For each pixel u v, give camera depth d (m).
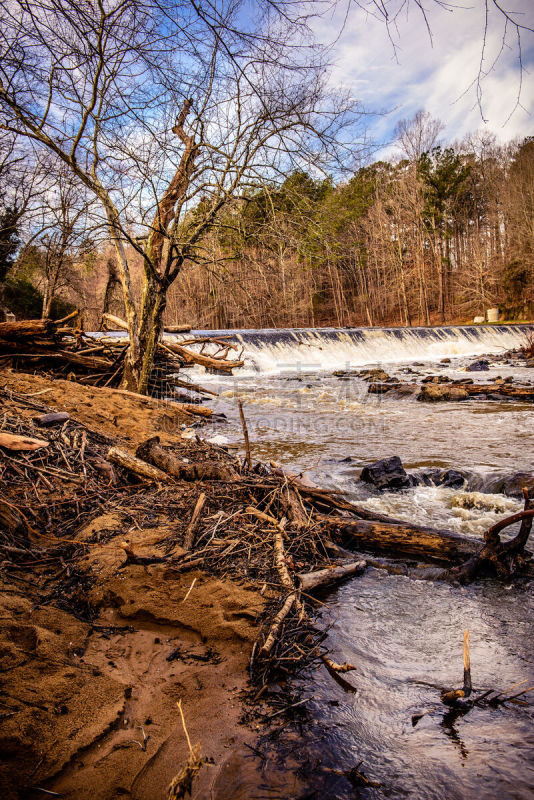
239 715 2.22
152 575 3.30
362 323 61.41
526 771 1.89
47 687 2.23
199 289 13.67
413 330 31.91
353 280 60.31
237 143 9.58
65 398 8.05
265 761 1.96
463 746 2.04
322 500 4.78
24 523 3.77
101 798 1.76
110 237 9.12
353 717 2.22
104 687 2.31
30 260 13.58
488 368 21.22
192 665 2.56
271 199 10.01
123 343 11.86
